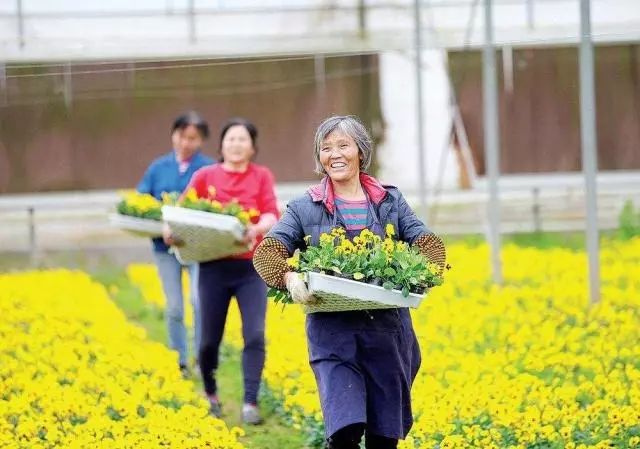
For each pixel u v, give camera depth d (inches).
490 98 912.9
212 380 596.4
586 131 789.9
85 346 684.1
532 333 713.0
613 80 1247.5
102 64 823.7
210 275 581.0
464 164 1322.6
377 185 419.5
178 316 685.9
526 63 1267.2
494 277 917.2
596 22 953.5
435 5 1161.4
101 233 1316.4
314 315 408.8
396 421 401.4
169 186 704.4
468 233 1328.7
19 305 870.4
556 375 617.3
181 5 1147.3
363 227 412.5
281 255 408.8
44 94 844.0
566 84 1269.7
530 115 1288.1
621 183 1270.9
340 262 389.1
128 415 535.2
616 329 699.4
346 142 411.5
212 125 1232.2
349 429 390.3
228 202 594.2
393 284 386.6
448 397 536.4
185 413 517.7
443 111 1304.1
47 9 1127.6
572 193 1331.2
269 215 586.6
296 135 1243.2
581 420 511.2
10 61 1088.8
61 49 1091.9
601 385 559.5
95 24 1135.6
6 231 1306.6
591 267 795.4
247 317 576.4
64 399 548.4
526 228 1342.3
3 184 1233.4
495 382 554.9
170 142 1231.5
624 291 833.5
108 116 1222.9
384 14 1173.1
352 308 395.9
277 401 600.7
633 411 503.2
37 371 631.8
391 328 405.4
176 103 1223.5
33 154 1221.7
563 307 786.8
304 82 1207.6
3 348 677.3
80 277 1053.2
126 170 1240.2
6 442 493.0
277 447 531.5
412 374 416.8
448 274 983.0
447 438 478.0
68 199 1236.5
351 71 1205.7
